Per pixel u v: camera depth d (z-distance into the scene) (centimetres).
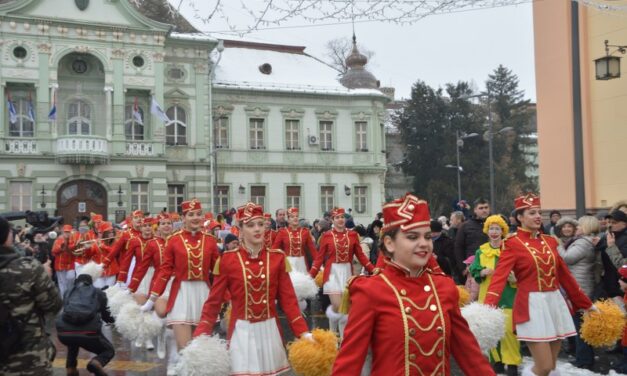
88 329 752
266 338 587
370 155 3775
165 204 3141
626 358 787
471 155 5103
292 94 3641
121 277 1127
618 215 873
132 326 792
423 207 354
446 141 5109
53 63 2970
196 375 546
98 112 3130
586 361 816
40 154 2938
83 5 3016
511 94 6122
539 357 612
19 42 2920
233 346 578
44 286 441
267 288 588
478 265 802
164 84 3312
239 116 3547
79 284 775
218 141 3500
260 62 3859
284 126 3628
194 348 550
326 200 3691
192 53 3375
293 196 3628
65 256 1561
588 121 1493
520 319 621
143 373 859
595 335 614
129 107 3197
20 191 2919
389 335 345
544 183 1589
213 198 3369
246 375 568
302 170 3641
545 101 1581
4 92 2922
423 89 5272
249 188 3531
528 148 6209
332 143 3728
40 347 442
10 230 445
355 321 350
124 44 3089
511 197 5212
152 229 1143
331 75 3978
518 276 632
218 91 3503
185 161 3328
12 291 427
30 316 438
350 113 3772
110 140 3053
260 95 3588
